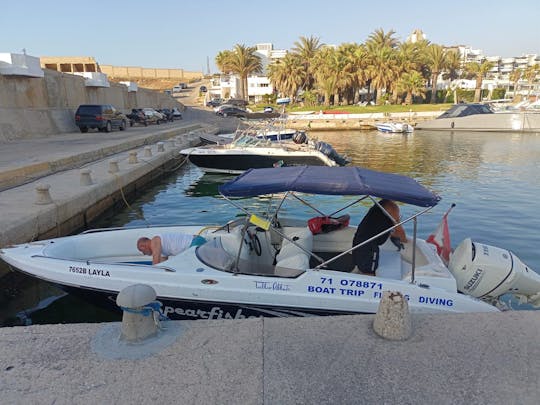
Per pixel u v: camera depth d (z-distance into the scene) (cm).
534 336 318
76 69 5272
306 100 6844
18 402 253
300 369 282
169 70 10994
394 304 314
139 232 627
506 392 261
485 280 460
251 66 7331
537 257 836
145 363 288
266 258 521
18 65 2217
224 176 1789
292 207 1199
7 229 690
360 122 5412
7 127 2194
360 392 261
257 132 1984
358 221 1062
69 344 311
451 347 305
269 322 341
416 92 6322
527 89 8725
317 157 1689
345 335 321
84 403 252
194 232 621
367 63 6444
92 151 1645
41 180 1194
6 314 586
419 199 407
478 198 1354
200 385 267
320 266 445
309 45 7000
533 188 1513
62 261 505
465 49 13950
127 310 310
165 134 2789
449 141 3497
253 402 252
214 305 447
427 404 251
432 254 512
